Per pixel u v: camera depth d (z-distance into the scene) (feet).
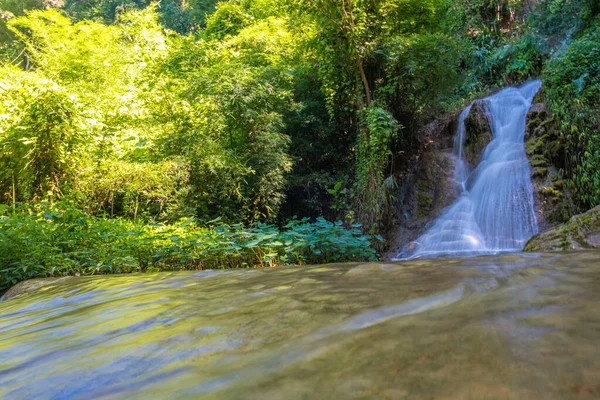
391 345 1.91
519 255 4.84
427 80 28.66
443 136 33.71
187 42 35.32
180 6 97.04
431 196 29.68
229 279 5.95
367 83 29.09
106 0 92.02
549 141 25.63
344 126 35.60
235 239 15.72
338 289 3.79
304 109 35.83
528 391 1.28
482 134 30.30
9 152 19.51
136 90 35.60
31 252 12.98
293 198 36.24
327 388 1.50
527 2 44.37
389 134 27.50
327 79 30.83
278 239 15.53
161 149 28.14
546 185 24.12
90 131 22.50
